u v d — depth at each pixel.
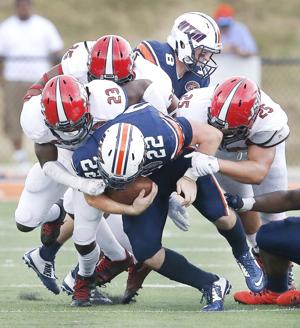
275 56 61.56
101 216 19.44
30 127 19.27
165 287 22.70
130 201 18.12
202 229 32.81
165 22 64.12
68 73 20.62
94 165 18.14
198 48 21.66
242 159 20.84
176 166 18.94
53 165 19.27
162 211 18.94
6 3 63.81
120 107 18.39
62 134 18.19
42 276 21.19
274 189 21.41
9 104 40.94
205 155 18.45
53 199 20.61
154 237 18.55
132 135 17.47
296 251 18.72
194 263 25.98
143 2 65.50
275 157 21.11
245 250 20.19
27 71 40.53
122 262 20.53
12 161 47.69
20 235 31.06
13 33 40.88
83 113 17.91
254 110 18.64
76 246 19.52
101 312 18.83
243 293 20.08
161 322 17.52
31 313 18.73
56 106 17.89
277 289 19.72
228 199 19.27
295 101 54.25
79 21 63.62
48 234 20.81
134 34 63.12
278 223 18.95
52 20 63.38
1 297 21.20
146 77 19.98
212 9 65.25
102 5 64.94
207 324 17.25
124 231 18.81
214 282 19.00
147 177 18.61
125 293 20.53
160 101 19.34
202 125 18.62
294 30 64.25
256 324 17.22
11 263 26.00
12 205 37.84
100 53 19.59
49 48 41.38
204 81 22.45
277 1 66.38
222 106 18.53
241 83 18.67
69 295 21.38
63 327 17.19
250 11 65.62
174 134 18.02
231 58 39.88
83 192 18.34
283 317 17.94
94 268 20.00
